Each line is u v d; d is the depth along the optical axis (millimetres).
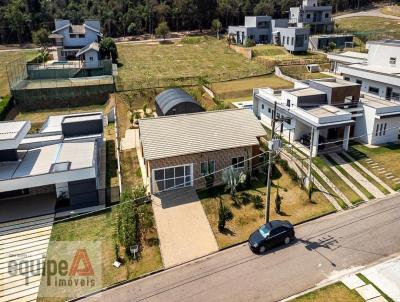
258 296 19594
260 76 63281
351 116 34375
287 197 28672
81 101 54812
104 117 45219
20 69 65000
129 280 21641
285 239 23422
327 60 67812
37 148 33625
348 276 20609
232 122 32938
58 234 25859
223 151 30594
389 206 26969
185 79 59719
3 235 25688
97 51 65312
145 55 78000
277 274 21125
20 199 29844
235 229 25500
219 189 30062
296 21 91750
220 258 22922
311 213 26672
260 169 32438
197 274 21656
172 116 32531
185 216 26859
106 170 34031
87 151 32469
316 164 32312
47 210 28344
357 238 23781
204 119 32750
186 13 104250
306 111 35375
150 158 28453
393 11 115875
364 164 32344
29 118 50125
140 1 110688
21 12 98125
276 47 78312
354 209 26906
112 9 105875
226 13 108250
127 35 102500
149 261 23031
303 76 60531
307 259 22188
